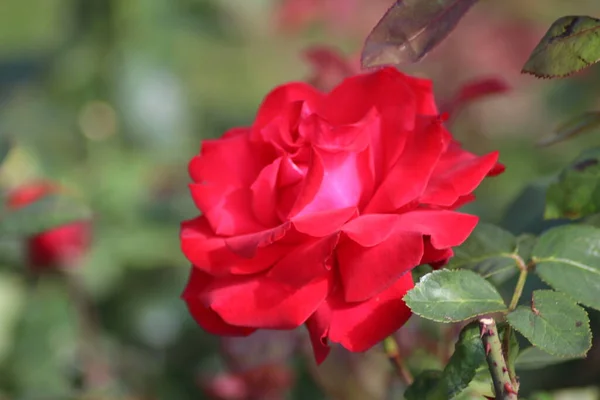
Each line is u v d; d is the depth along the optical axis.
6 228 0.71
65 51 1.23
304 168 0.57
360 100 0.58
